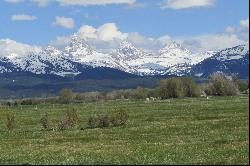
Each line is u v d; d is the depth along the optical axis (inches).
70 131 3267.7
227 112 4372.5
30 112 5836.6
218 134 2662.4
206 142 2294.5
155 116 4328.3
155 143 2354.8
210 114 4212.6
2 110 6373.0
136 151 2012.8
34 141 2746.1
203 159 1689.2
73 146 2393.0
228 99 7199.8
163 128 3147.1
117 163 1621.6
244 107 4972.9
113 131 3120.1
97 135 2915.8
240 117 3745.1
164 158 1745.8
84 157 1840.6
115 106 6594.5
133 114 4660.4
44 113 5551.2
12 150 2299.5
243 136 2485.2
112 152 2014.0
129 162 1643.7
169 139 2539.4
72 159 1770.4
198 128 3061.0
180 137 2615.7
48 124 3624.5
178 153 1899.6
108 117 3641.7
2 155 2034.9
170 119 3932.1
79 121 4153.5
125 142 2492.6
